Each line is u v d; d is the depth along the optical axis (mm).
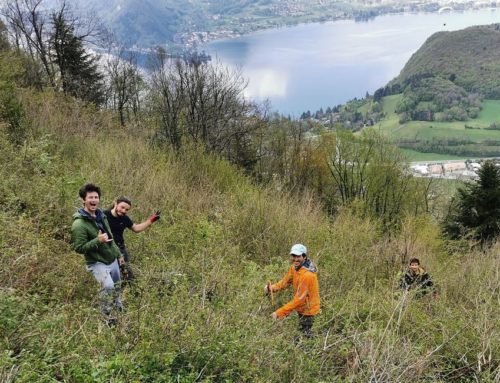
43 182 7137
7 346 3211
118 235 5734
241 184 13133
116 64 23094
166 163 12461
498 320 5410
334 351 4832
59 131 12398
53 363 3221
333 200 25219
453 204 29656
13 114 11422
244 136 21000
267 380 3744
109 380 3012
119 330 3766
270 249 8383
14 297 3652
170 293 4590
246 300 4797
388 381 4164
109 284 4891
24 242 5145
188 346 3623
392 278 7738
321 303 5793
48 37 23516
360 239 9891
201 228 7309
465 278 8156
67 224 6602
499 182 24391
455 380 4980
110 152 11508
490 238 23281
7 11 22359
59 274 5074
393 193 28500
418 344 5227
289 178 22078
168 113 18453
